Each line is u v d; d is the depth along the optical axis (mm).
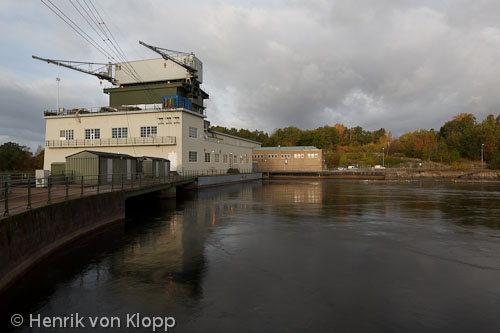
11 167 64500
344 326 6668
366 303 7746
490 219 19266
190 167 41812
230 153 59156
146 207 24688
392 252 12078
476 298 8047
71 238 13016
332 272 9883
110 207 17234
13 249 8461
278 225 17328
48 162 44219
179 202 27953
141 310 7441
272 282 9078
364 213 21609
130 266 10492
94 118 42781
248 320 6934
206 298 8047
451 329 6578
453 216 20391
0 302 7633
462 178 77438
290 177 84062
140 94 47406
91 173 22969
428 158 114625
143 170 31516
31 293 8375
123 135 41406
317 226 17047
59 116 43469
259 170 90500
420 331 6492
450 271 10016
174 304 7734
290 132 140000
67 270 10078
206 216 20344
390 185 54344
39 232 10258
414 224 17641
